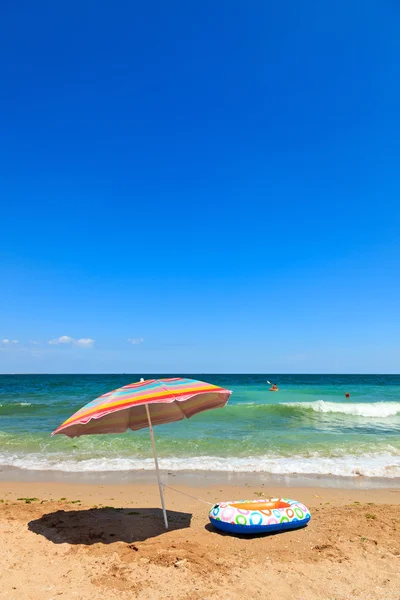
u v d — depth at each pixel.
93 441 14.04
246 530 5.61
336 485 9.20
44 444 13.71
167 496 8.24
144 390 5.43
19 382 59.94
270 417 20.66
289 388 42.19
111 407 5.02
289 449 12.89
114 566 4.73
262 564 4.78
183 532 5.83
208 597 4.06
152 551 5.11
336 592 4.17
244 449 12.90
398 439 14.76
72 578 4.47
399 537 5.55
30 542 5.49
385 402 26.45
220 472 10.36
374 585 4.30
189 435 15.38
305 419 20.11
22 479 9.83
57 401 28.06
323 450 12.77
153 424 6.87
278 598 4.05
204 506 7.38
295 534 5.69
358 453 12.41
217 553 5.07
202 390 5.48
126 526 6.12
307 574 4.54
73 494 8.45
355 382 61.25
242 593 4.14
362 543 5.35
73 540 5.57
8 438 14.57
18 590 4.22
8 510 7.00
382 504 7.57
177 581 4.38
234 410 22.55
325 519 6.34
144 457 12.01
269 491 8.66
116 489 8.84
